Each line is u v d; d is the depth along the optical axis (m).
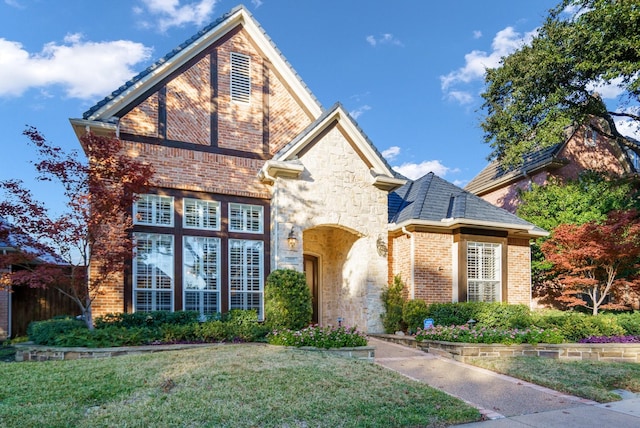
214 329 10.16
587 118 18.81
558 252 15.14
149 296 11.27
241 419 5.16
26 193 8.98
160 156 11.75
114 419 5.04
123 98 11.38
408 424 5.45
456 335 10.63
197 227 11.99
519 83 18.02
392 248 14.56
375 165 13.73
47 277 9.01
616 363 9.70
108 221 9.55
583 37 16.27
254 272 12.51
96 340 9.10
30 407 5.38
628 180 18.78
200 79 12.57
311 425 5.17
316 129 12.77
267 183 12.88
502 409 6.45
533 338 10.49
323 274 15.24
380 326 13.23
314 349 9.34
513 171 20.91
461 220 13.36
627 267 14.71
